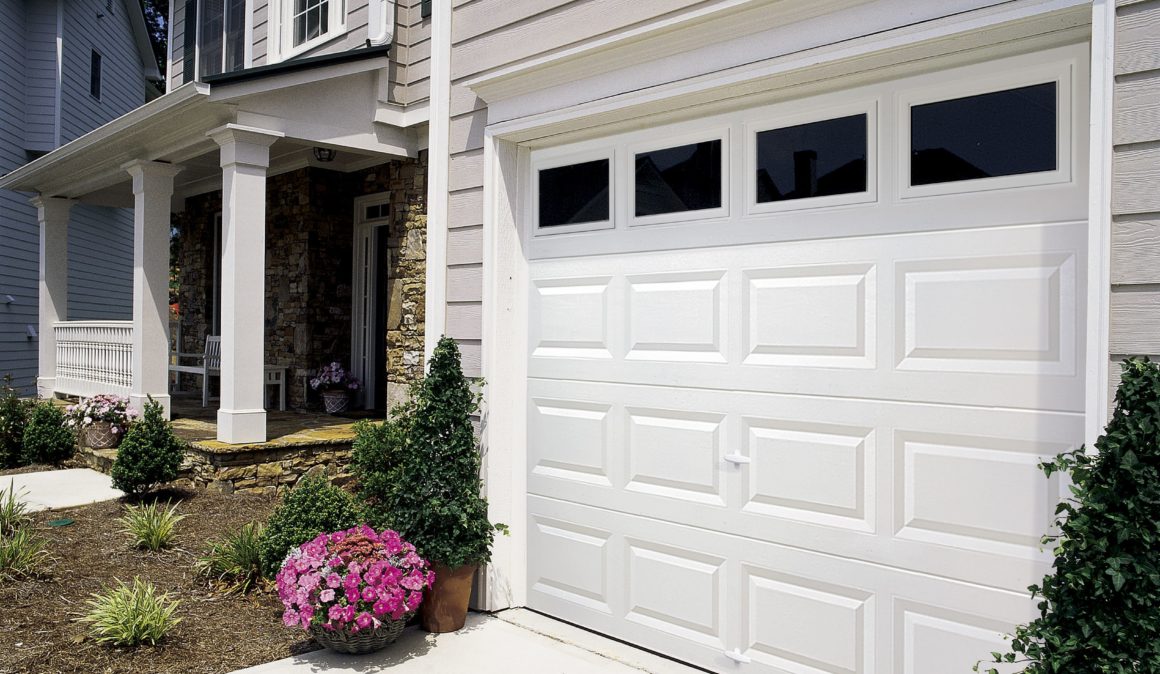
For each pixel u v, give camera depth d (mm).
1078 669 2012
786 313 3125
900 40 2652
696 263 3422
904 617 2789
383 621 3387
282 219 9398
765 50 3023
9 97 12492
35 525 5414
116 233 15438
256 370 6492
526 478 4066
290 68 6504
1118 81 2264
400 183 7645
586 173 3867
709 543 3316
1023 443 2568
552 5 3773
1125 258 2234
